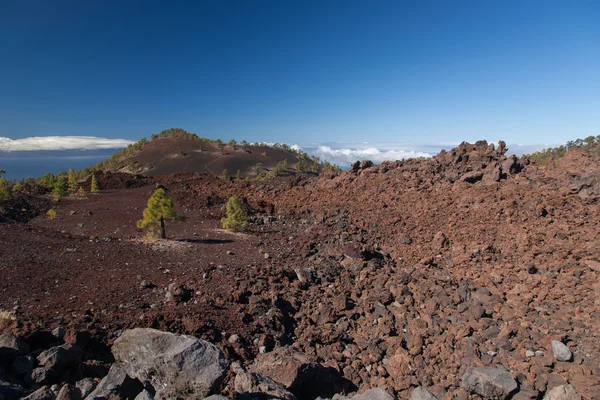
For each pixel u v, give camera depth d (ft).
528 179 94.22
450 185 102.68
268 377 28.78
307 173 524.93
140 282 49.37
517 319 43.55
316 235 81.15
